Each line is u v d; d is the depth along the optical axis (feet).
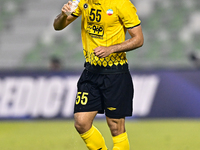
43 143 66.23
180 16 216.74
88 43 38.47
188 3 223.30
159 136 73.41
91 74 38.68
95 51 34.76
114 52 35.76
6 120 106.83
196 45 201.57
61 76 105.50
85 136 38.65
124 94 38.42
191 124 92.22
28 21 223.30
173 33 208.95
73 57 199.11
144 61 183.62
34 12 227.40
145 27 214.28
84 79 39.09
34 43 211.00
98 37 37.37
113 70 37.99
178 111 100.73
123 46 35.78
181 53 197.67
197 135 74.28
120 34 37.45
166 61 183.01
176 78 101.09
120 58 38.22
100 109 39.04
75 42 207.92
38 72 106.93
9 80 108.27
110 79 37.93
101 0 36.65
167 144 63.31
